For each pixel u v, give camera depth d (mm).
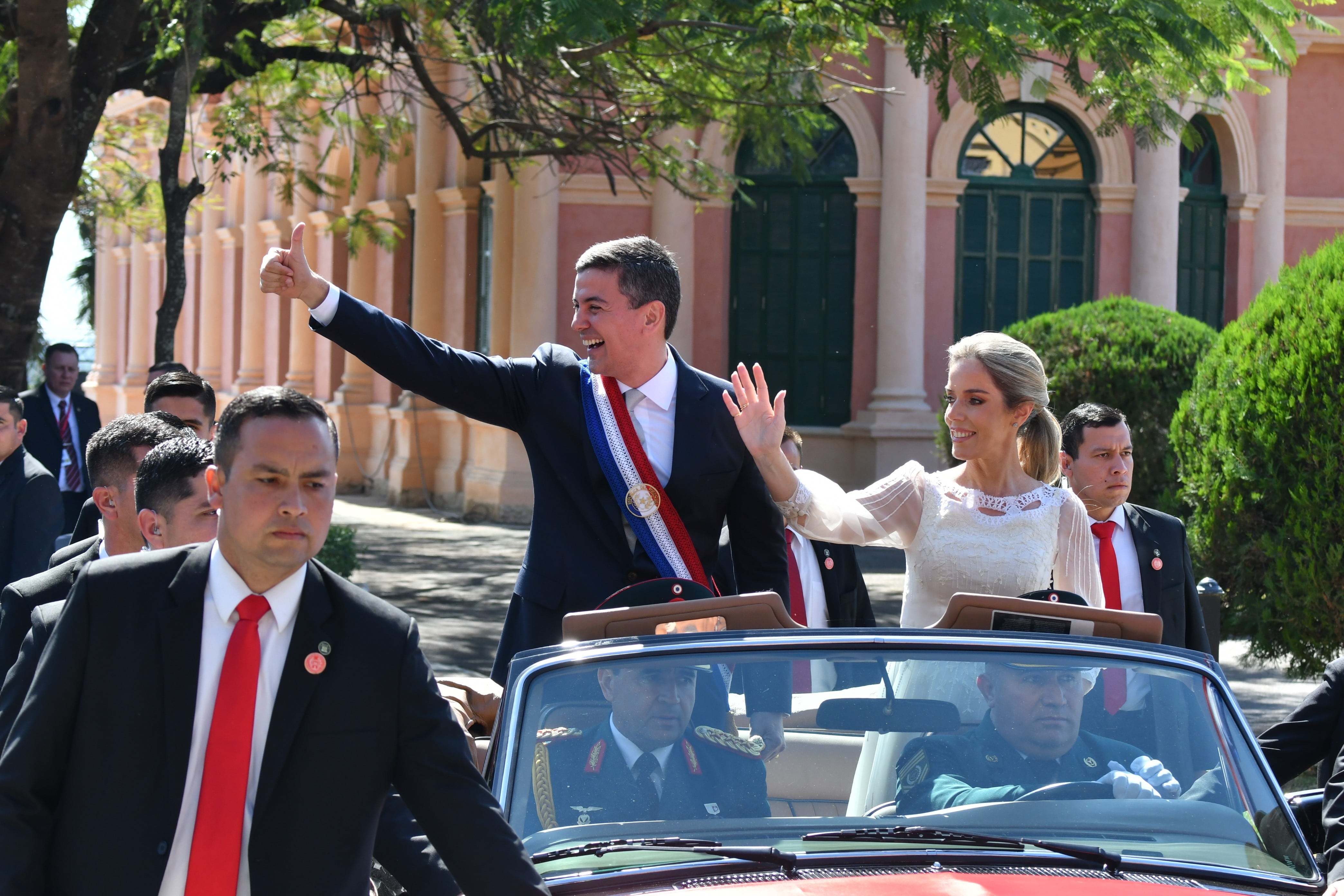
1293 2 23406
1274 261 38000
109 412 79375
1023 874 5398
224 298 63125
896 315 35031
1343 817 6484
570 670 6254
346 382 46188
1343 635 14734
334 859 4844
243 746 4836
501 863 4922
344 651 4953
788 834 5742
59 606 5434
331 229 34938
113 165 37938
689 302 35469
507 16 16812
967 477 8445
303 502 4914
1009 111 17500
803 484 7789
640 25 17500
